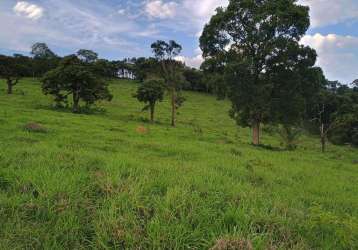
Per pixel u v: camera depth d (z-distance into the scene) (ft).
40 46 400.67
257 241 15.23
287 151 102.73
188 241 15.24
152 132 98.89
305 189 36.32
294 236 17.25
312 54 101.96
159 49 160.35
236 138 142.41
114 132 81.82
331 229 18.63
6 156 29.30
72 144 51.96
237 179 32.48
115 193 20.07
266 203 21.09
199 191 22.16
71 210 17.51
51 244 14.70
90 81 144.15
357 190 41.06
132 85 335.26
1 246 13.89
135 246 14.83
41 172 23.07
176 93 165.27
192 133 119.34
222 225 17.16
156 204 18.26
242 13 103.65
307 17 100.07
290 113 107.04
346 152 163.73
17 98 167.63
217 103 295.48
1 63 179.93
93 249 14.71
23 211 17.22
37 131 64.85
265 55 101.96
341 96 191.72
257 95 101.24
